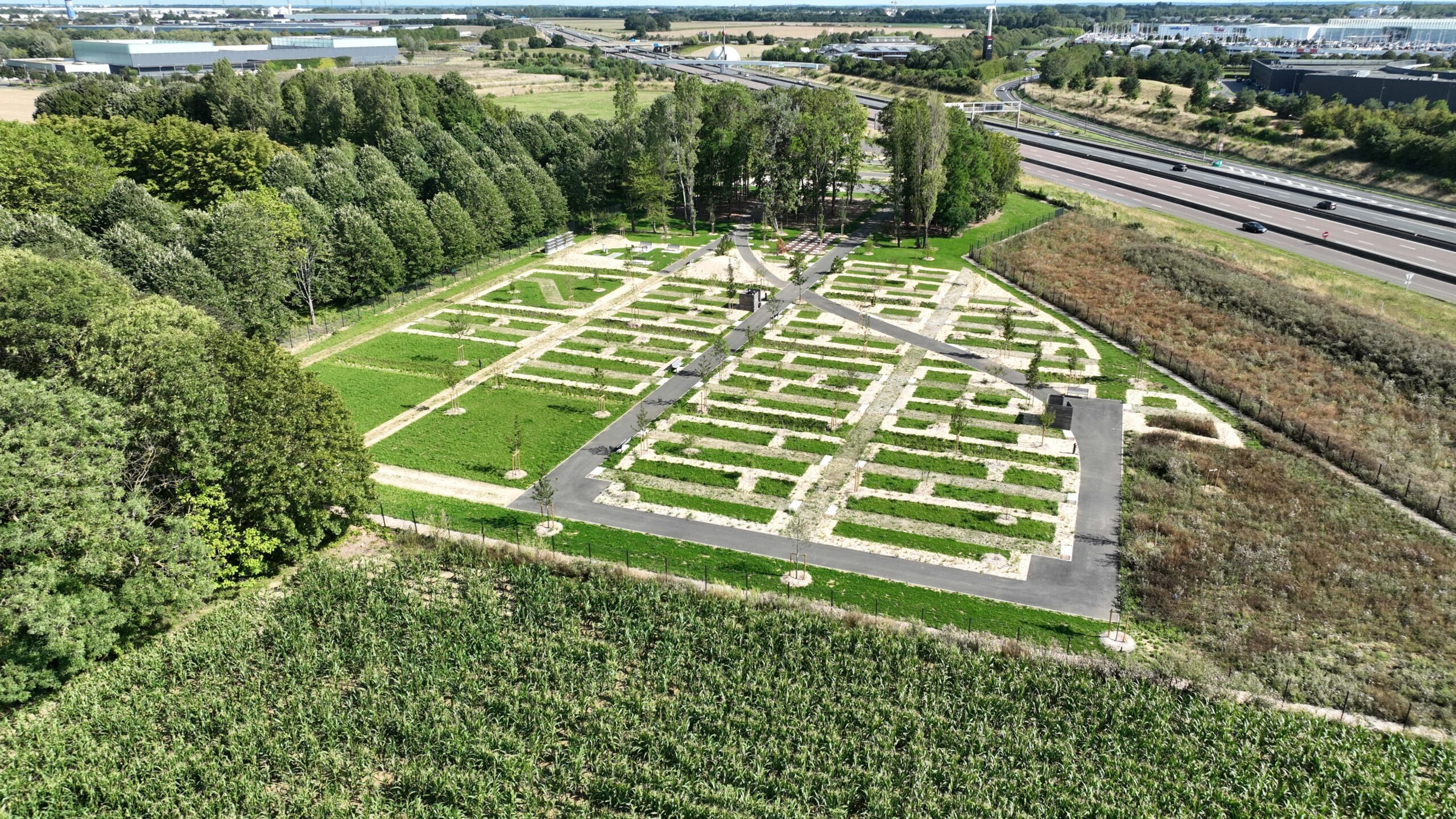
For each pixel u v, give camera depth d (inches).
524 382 3316.9
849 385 3250.5
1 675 1715.1
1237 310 3759.8
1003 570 2202.3
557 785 1572.3
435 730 1648.6
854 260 4798.2
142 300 2378.2
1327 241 4665.4
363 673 1797.5
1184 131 7859.3
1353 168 6314.0
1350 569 2161.7
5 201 3735.2
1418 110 6663.4
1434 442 2738.7
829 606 2038.6
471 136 5625.0
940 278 4478.3
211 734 1685.5
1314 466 2642.7
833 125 5236.2
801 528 2394.2
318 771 1596.9
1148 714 1669.5
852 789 1530.5
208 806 1510.8
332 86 6141.7
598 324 3892.7
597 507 2504.9
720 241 5177.2
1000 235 5098.4
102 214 3617.1
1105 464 2691.9
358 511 2315.5
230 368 2124.8
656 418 3021.7
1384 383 3093.0
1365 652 1898.4
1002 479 2615.7
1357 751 1587.1
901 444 2824.8
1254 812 1489.9
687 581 2122.3
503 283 4461.1
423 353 3582.7
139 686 1804.9
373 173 4557.1
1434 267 4222.4
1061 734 1653.5
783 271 4613.7
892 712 1685.5
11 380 1798.7
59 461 1781.5
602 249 5064.0
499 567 2183.8
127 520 1866.4
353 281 3961.6
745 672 1798.7
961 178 5000.0
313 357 3535.9
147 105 6599.4
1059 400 2903.5
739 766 1566.2
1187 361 3348.9
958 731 1644.9
